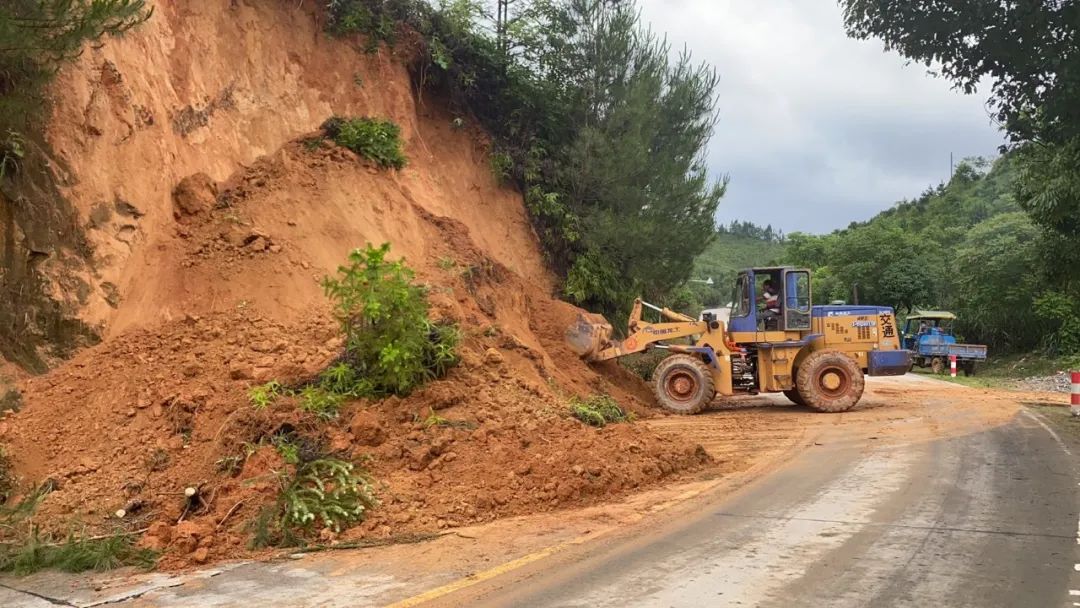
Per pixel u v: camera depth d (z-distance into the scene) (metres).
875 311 15.44
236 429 7.25
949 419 12.88
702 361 14.91
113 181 9.55
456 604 4.51
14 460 6.93
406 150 14.96
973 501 6.96
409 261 12.75
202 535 5.90
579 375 13.77
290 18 13.89
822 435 11.31
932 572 4.95
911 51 10.62
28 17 7.30
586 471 7.42
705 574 4.98
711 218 19.00
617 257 18.09
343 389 8.21
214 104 11.91
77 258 8.85
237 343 9.11
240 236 10.64
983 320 35.75
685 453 8.80
